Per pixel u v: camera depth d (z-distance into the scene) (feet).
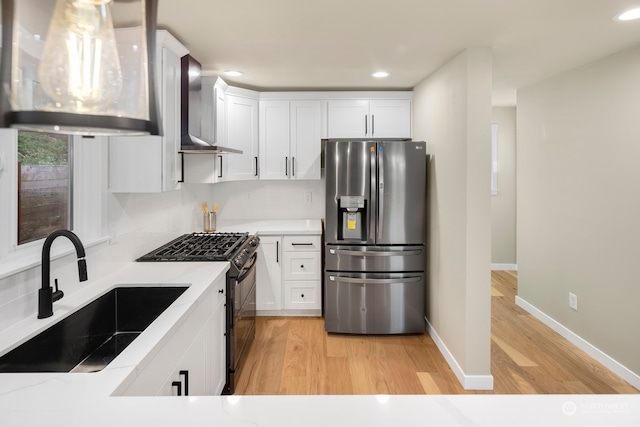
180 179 8.87
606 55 9.34
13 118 2.22
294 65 10.21
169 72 7.59
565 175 11.19
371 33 7.88
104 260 6.86
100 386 3.33
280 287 12.76
